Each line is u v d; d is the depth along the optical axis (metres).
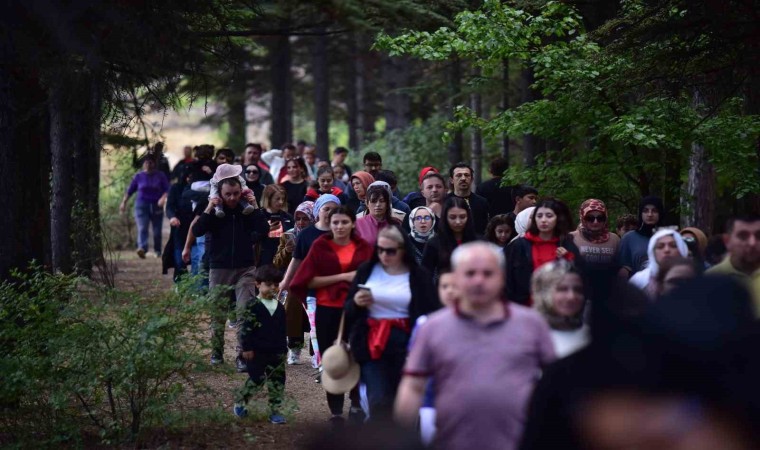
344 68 103.25
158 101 25.72
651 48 28.17
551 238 22.05
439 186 29.33
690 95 33.31
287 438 22.33
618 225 30.25
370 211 25.89
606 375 6.34
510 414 13.06
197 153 42.41
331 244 22.16
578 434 6.73
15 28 21.11
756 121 33.34
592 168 36.53
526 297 21.70
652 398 6.18
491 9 35.03
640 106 33.91
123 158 57.47
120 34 21.77
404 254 19.22
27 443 21.77
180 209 42.09
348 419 22.53
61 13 20.70
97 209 45.88
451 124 37.81
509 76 61.59
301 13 22.58
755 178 34.56
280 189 36.16
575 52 35.66
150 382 23.28
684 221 50.91
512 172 37.28
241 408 23.80
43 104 24.44
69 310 22.19
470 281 13.32
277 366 24.64
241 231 30.75
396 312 19.12
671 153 36.41
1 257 24.88
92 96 24.23
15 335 22.02
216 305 22.11
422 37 34.34
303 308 31.67
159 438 22.28
